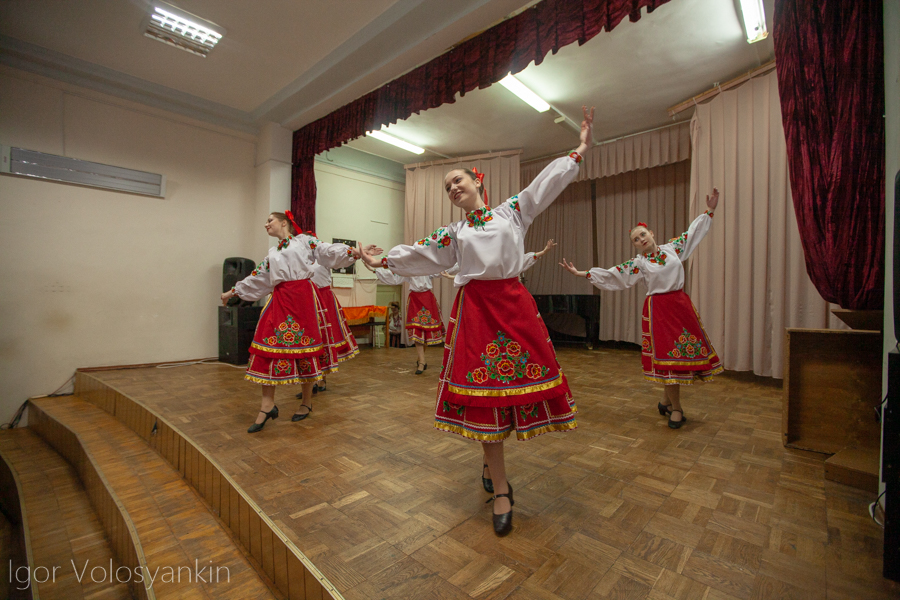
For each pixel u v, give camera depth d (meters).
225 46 3.75
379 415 2.70
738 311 4.03
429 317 4.31
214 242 4.99
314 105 4.57
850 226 1.93
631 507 1.50
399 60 3.65
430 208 6.71
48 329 3.85
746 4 3.15
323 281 3.03
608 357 5.50
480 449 2.09
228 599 1.23
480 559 1.19
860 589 1.05
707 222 2.56
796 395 2.14
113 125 4.26
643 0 2.37
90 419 3.12
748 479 1.74
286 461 1.92
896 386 1.10
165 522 1.68
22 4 3.14
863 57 1.88
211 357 4.93
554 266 7.28
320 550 1.23
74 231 4.00
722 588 1.07
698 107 4.43
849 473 1.67
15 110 3.68
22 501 2.29
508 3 2.94
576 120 5.23
